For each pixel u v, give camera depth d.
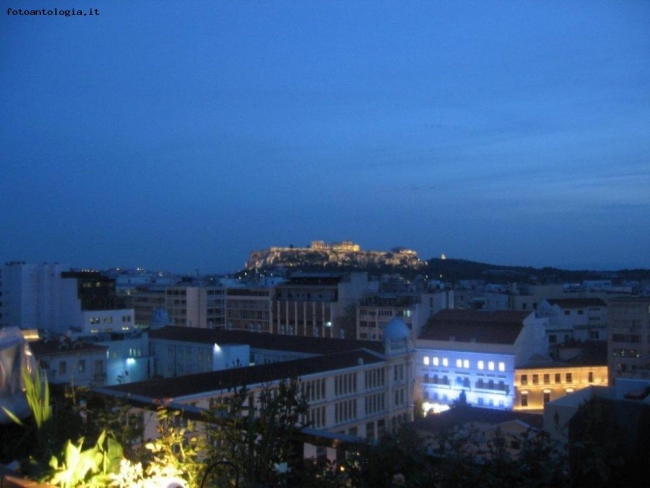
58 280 139.12
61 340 86.50
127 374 102.50
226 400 10.93
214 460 10.03
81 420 11.95
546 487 8.22
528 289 166.38
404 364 91.62
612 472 8.42
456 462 8.59
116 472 9.41
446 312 114.75
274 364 75.06
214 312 170.88
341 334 126.25
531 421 48.84
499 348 101.94
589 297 157.75
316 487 9.39
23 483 8.81
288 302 154.00
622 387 16.52
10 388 13.07
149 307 184.62
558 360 104.50
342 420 78.12
